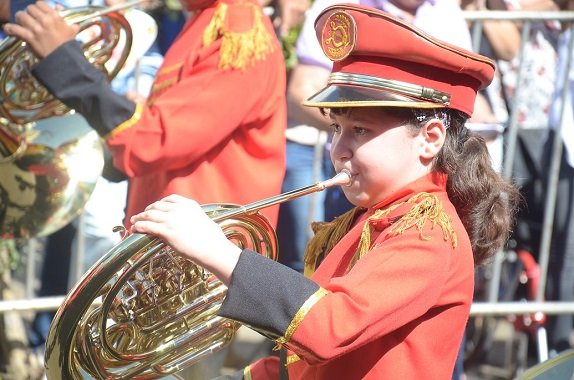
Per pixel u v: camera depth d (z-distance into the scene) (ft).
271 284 22.04
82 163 37.93
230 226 24.62
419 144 23.93
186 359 25.64
